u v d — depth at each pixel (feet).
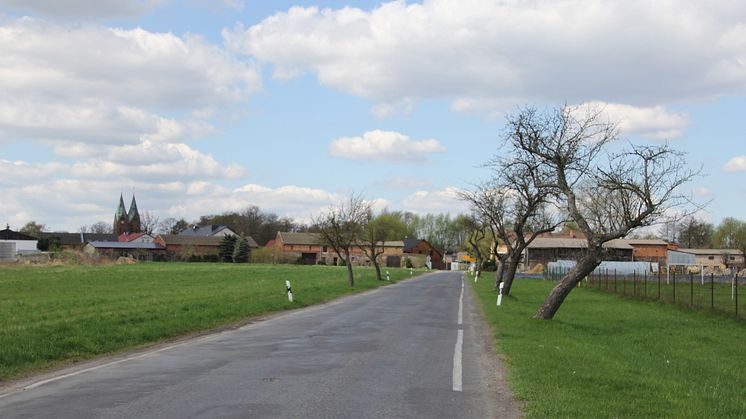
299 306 93.25
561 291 74.28
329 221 156.97
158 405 28.58
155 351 47.75
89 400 29.86
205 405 28.58
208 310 73.41
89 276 164.86
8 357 40.63
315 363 41.27
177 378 35.60
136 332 54.54
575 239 329.93
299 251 457.27
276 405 28.66
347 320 72.38
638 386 33.76
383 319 74.02
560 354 45.03
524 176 103.91
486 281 204.44
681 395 32.12
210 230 553.23
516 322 69.62
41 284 132.67
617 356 46.85
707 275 209.26
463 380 35.73
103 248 430.20
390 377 36.29
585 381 34.58
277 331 61.05
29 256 274.98
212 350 47.91
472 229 225.97
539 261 325.01
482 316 81.10
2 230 347.36
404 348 48.98
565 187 76.02
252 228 579.89
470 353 46.83
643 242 361.30
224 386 33.12
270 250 377.50
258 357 43.93
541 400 29.58
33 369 40.19
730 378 41.37
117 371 38.50
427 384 34.37
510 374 37.14
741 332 68.95
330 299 110.73
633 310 94.02
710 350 55.67
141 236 453.58
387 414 27.30
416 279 221.87
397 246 463.01
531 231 138.51
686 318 82.48
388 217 475.31
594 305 103.40
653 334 65.51
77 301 86.94
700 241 435.12
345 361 42.19
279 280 160.76
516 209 129.70
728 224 394.11
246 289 116.88
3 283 133.80
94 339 49.88
